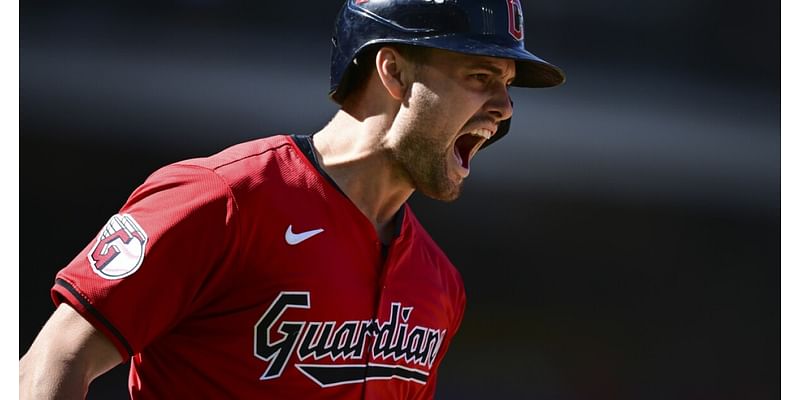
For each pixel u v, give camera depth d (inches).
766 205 1091.3
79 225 733.9
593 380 815.7
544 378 792.9
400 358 297.9
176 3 891.4
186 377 273.0
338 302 275.1
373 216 298.0
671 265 975.6
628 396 797.9
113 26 852.0
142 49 855.1
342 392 278.2
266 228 266.8
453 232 913.5
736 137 1135.6
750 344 896.9
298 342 269.3
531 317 864.3
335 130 298.7
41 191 737.0
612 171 1045.2
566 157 1032.2
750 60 1186.0
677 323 912.9
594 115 1080.2
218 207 261.6
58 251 713.6
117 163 784.3
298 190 278.5
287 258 268.1
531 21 1107.9
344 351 278.7
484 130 291.3
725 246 1035.3
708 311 947.3
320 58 949.8
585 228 981.8
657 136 1094.4
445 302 319.3
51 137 767.1
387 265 294.0
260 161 278.4
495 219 941.2
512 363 800.3
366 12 291.9
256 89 900.0
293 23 954.7
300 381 270.2
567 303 897.5
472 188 954.7
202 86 873.5
